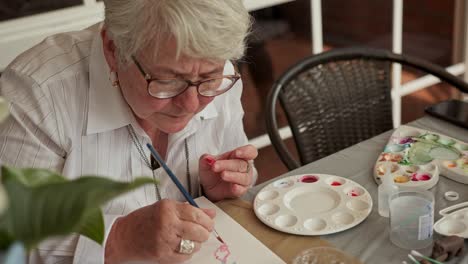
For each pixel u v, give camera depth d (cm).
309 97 153
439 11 282
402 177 109
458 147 118
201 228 93
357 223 97
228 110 129
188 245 92
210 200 114
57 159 107
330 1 242
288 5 234
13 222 42
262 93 249
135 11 86
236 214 105
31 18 181
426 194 95
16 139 102
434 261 85
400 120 278
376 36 264
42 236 42
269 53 240
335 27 249
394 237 92
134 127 111
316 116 154
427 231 90
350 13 250
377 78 162
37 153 103
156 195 119
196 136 125
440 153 117
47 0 182
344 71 158
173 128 103
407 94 291
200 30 84
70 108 107
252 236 97
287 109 150
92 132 108
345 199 104
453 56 297
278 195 108
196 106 96
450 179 110
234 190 110
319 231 96
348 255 89
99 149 111
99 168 111
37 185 46
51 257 96
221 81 99
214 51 87
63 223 42
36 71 106
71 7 187
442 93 294
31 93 104
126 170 116
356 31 255
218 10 85
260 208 105
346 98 158
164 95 94
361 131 160
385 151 120
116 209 111
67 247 96
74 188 44
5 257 40
